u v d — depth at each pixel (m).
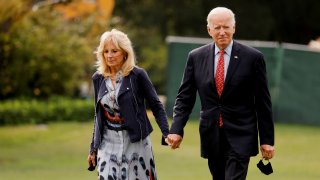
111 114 16.84
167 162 36.12
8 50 56.72
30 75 59.53
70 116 57.84
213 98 17.03
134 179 16.80
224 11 16.80
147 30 100.62
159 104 17.02
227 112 16.95
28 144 44.06
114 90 16.77
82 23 67.19
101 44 16.81
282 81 56.16
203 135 17.25
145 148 16.88
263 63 16.97
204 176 30.83
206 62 17.09
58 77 61.31
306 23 98.81
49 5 57.91
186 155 38.91
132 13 102.81
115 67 16.88
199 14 100.56
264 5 97.75
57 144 44.19
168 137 17.05
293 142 45.41
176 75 56.78
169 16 102.38
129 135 16.72
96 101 16.97
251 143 16.91
